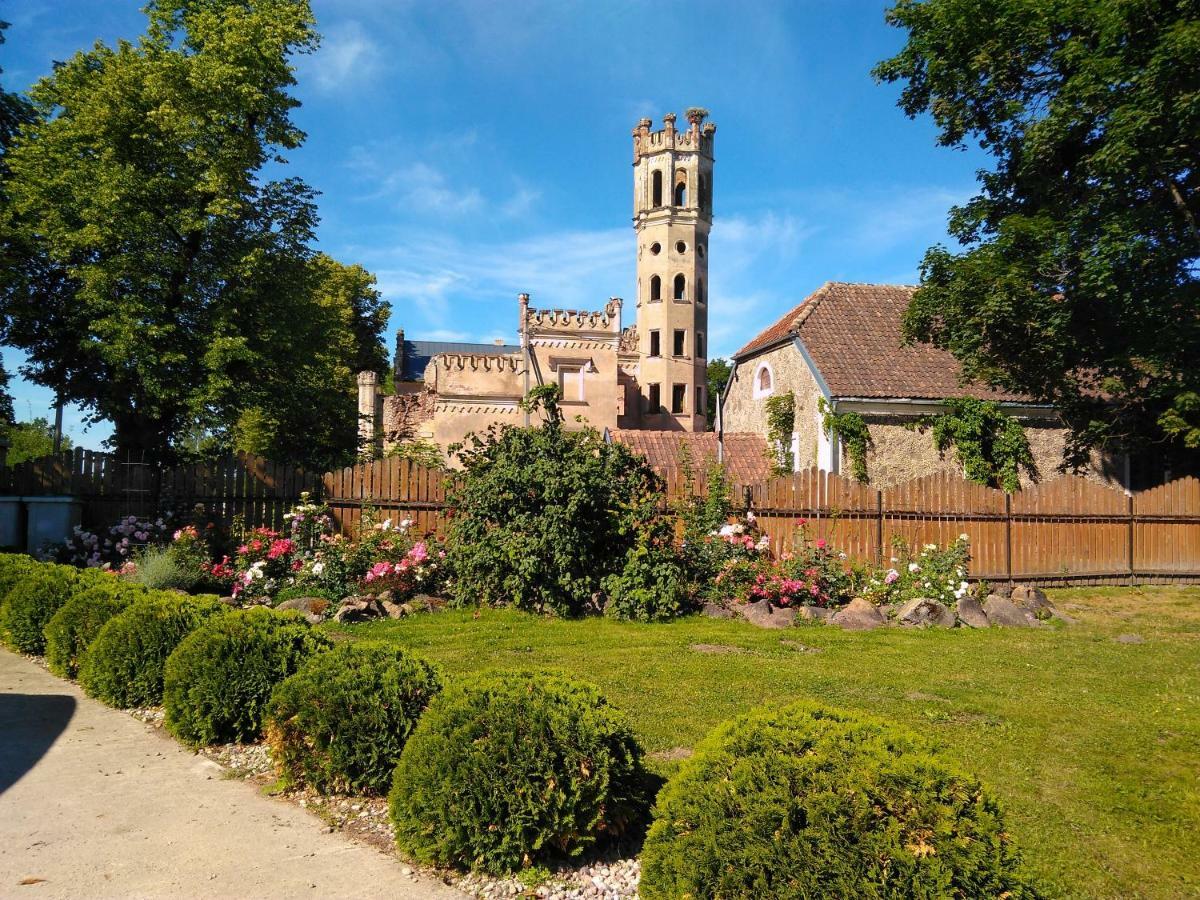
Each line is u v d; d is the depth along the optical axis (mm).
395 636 10258
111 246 18391
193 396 17922
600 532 12469
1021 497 16688
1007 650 10227
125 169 18141
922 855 3143
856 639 10758
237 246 19906
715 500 14188
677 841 3604
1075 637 11422
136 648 7312
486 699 4629
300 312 20906
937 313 22016
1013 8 18125
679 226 46625
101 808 5094
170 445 20406
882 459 22875
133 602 7957
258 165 20562
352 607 11211
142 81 18984
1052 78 19344
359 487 14453
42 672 8664
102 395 20359
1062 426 23281
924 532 15906
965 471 22781
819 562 13156
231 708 6184
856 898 3127
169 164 19359
